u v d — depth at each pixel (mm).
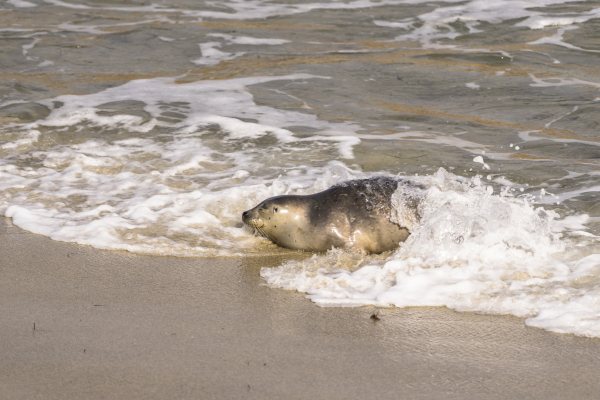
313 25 56844
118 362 18859
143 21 58094
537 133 37781
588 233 26500
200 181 32438
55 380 17984
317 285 23469
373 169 33625
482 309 21703
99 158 34875
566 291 22281
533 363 18906
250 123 39062
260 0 63625
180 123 39406
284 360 19047
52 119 39906
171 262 25328
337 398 17344
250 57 50312
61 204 30156
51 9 61500
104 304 22281
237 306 22234
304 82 45562
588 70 46844
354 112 41000
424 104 42125
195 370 18500
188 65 49062
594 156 34750
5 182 32219
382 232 25812
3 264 25047
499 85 44625
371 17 58438
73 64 49094
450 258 24469
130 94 43812
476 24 56156
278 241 26609
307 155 35188
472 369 18656
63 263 25141
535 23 55719
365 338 20250
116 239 26844
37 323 21000
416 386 17891
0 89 44406
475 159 30234
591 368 18641
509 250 24625
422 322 21109
